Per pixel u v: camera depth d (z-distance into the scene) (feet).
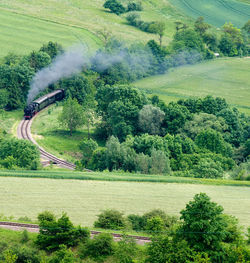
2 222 546.67
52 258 459.32
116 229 551.18
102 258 479.00
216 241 465.47
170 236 509.35
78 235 499.51
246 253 457.27
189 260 451.12
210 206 468.34
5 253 456.86
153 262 455.63
